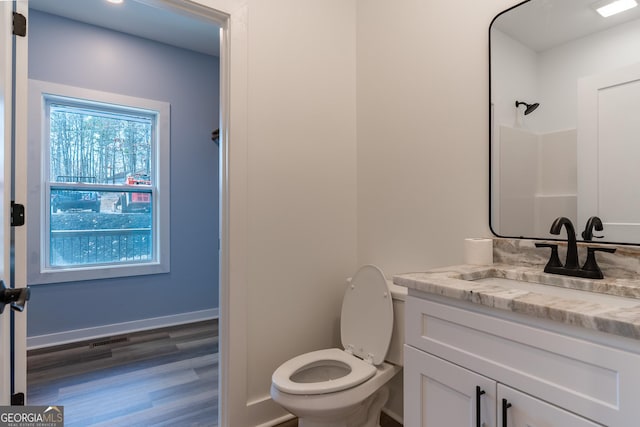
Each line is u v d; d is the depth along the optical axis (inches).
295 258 71.7
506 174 53.7
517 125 52.6
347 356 63.3
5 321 33.1
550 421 30.5
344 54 79.9
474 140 57.9
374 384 56.0
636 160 42.1
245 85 65.0
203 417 70.5
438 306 40.7
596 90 45.3
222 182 65.5
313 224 74.4
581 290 40.8
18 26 46.8
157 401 76.4
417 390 43.2
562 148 48.2
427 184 65.4
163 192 126.6
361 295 65.6
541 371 31.4
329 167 77.0
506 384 33.8
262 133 67.5
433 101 64.4
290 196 71.1
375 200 76.3
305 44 73.7
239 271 64.2
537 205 50.4
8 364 34.9
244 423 64.4
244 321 64.7
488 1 56.5
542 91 50.2
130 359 98.3
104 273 115.8
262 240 67.4
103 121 119.6
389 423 68.4
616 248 41.9
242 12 64.9
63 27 108.7
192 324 129.6
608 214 44.0
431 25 65.0
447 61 62.2
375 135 76.4
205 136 135.9
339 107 78.7
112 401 76.3
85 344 109.0
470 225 58.5
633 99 42.4
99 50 114.4
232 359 63.2
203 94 135.4
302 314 72.6
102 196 119.2
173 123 128.6
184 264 131.4
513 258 51.9
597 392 27.9
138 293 122.8
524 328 32.5
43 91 105.5
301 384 52.9
